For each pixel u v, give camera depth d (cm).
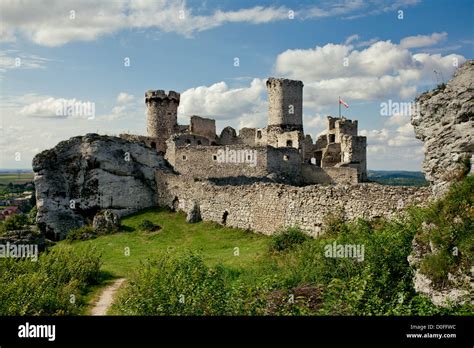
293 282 1858
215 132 6706
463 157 1606
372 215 2466
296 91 5994
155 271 1884
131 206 4478
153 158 4672
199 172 4712
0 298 1736
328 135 6303
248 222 3412
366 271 1598
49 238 4247
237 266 2402
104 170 4422
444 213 1434
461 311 1215
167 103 6662
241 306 1430
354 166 5400
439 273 1312
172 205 4331
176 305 1455
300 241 2619
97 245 3488
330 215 2675
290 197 2989
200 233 3603
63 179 4412
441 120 1672
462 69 1636
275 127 5950
